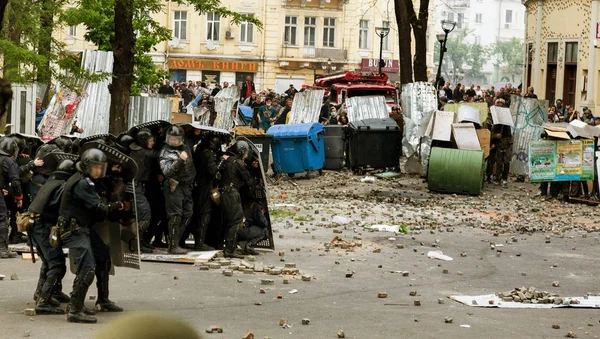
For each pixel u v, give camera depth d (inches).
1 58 807.7
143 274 502.0
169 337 98.7
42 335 351.9
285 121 1459.2
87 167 377.4
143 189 538.6
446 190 994.7
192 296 447.5
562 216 840.9
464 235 706.2
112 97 764.6
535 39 1927.9
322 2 2847.0
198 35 2768.2
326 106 1498.5
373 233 701.3
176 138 541.3
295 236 671.8
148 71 1237.1
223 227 589.0
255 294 460.1
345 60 2881.4
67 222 378.9
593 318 433.4
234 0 2792.8
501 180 1089.4
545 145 952.9
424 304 453.7
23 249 549.3
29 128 951.0
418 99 1175.0
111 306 404.8
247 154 570.6
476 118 1054.4
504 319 423.2
